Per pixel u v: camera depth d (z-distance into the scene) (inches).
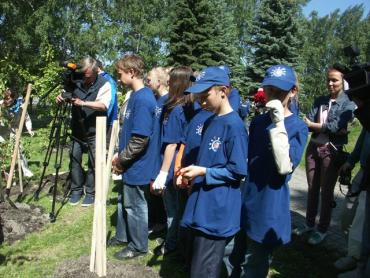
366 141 142.5
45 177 283.1
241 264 130.6
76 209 231.1
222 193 115.5
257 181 118.1
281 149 106.1
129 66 160.4
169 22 1063.0
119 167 161.8
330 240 193.5
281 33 1131.3
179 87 154.5
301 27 1167.6
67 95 217.3
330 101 178.5
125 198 165.0
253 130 122.9
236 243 131.7
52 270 158.7
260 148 118.6
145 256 169.9
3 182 266.5
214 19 1143.6
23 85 402.9
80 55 914.7
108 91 230.2
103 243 146.9
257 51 1139.3
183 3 1048.2
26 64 847.7
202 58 1056.2
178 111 154.4
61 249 179.8
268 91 116.9
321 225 185.9
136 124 155.6
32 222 207.3
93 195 237.0
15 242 186.4
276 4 1125.7
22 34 885.2
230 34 1262.3
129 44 979.9
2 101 277.1
